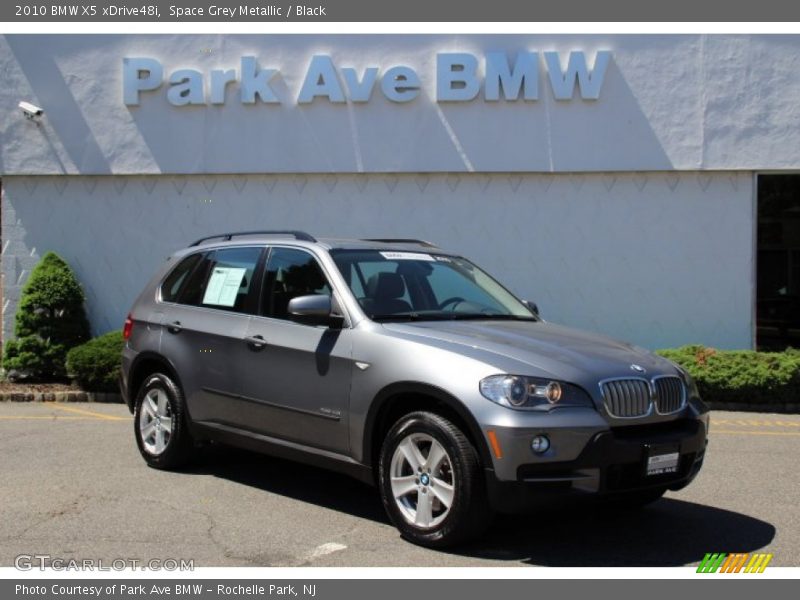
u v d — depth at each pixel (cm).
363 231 1319
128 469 756
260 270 688
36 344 1273
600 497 507
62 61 1345
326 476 740
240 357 666
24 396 1171
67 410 1096
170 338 736
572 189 1295
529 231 1299
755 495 694
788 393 1112
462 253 1308
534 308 711
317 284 637
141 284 1355
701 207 1283
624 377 534
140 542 559
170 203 1350
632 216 1290
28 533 576
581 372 523
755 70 1262
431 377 532
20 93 1351
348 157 1307
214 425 694
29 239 1367
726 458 834
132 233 1356
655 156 1273
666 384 555
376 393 561
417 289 650
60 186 1364
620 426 524
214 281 727
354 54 1302
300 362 617
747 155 1266
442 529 523
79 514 619
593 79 1268
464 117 1288
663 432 541
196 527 591
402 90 1291
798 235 1347
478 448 511
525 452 494
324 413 597
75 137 1346
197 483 709
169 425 739
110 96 1341
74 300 1306
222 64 1323
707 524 612
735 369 1124
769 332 1345
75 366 1176
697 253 1284
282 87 1315
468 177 1304
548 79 1278
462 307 656
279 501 658
